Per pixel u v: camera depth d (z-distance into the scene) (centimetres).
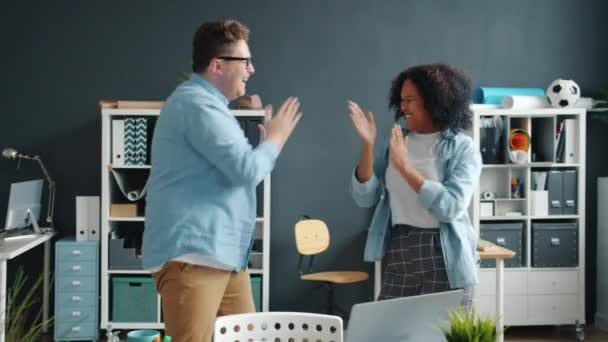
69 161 568
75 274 523
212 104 252
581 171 551
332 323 204
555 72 591
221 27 260
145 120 530
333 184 582
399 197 256
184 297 253
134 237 556
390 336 180
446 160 255
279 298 582
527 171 547
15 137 565
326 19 577
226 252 255
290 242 582
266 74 575
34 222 528
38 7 562
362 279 535
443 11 583
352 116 259
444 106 249
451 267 246
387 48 580
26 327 554
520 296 546
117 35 567
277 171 579
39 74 565
